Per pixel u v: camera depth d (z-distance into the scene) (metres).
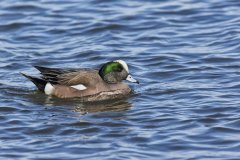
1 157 15.45
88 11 25.69
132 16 25.11
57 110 18.27
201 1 26.17
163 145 15.90
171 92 19.16
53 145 16.02
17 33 24.22
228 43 22.77
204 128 16.72
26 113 18.00
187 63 21.31
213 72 20.50
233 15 24.88
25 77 20.58
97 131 16.75
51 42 23.48
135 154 15.45
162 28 24.27
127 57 21.98
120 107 18.38
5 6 26.19
